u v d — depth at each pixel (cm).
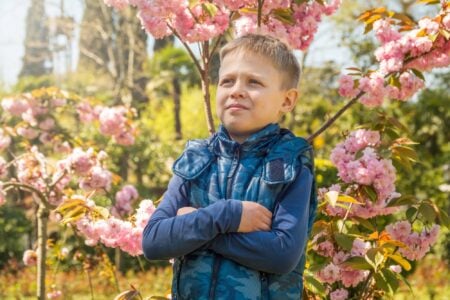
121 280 1105
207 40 345
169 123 1967
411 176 1423
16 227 1265
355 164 323
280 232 185
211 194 194
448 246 1200
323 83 1712
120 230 325
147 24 343
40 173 503
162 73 1833
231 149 196
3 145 571
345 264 290
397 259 282
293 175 189
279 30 341
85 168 486
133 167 1519
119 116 588
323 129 352
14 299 1018
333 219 326
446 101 1559
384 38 355
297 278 195
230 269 185
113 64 1964
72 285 982
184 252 186
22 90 2212
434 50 346
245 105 196
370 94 347
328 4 357
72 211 325
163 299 297
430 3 351
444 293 1031
